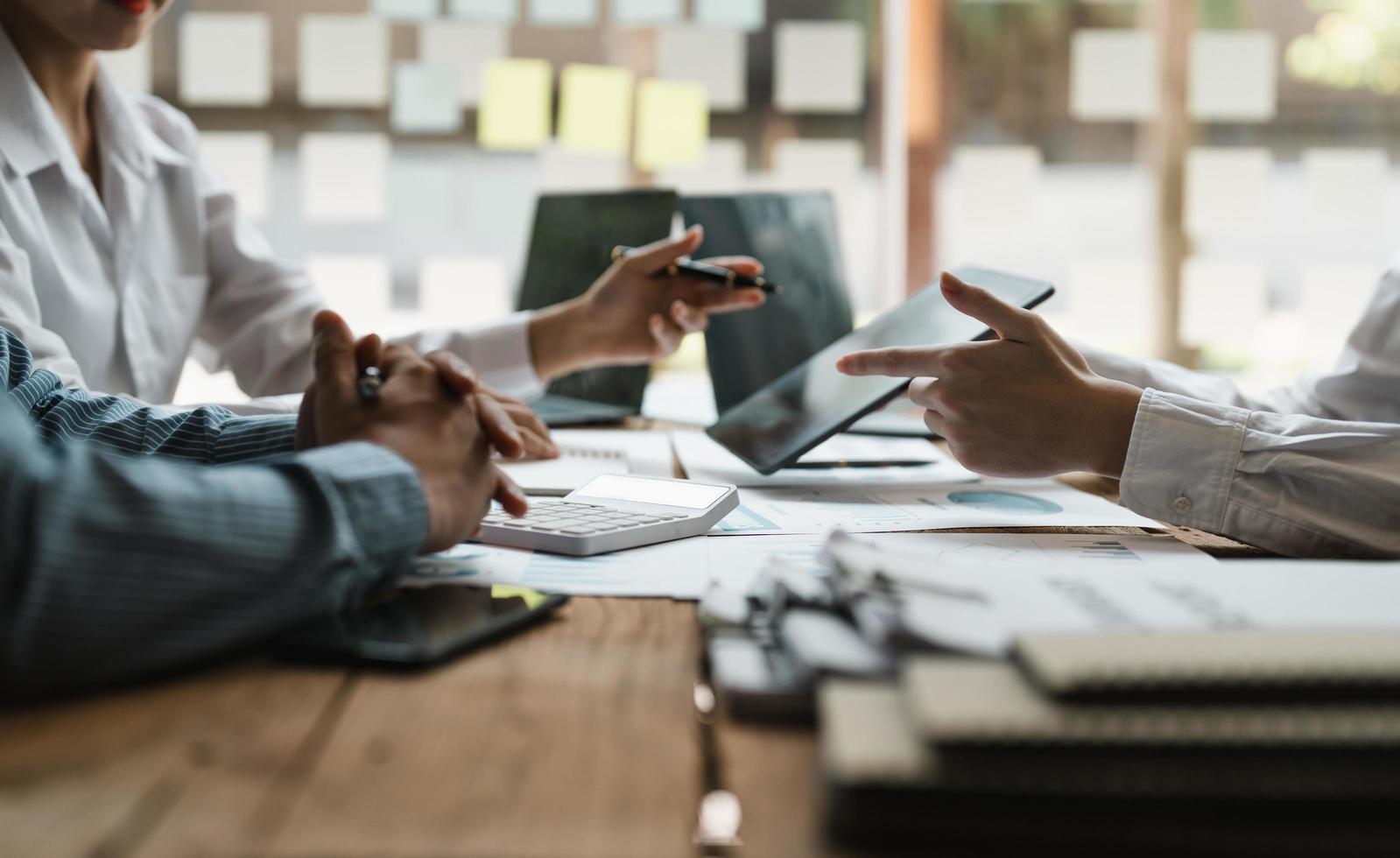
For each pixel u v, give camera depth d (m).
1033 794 0.28
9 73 1.10
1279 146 2.38
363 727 0.36
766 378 1.33
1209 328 2.41
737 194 1.41
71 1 1.08
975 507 0.80
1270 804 0.28
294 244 2.34
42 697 0.38
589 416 1.33
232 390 2.30
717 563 0.59
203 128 2.29
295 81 2.30
